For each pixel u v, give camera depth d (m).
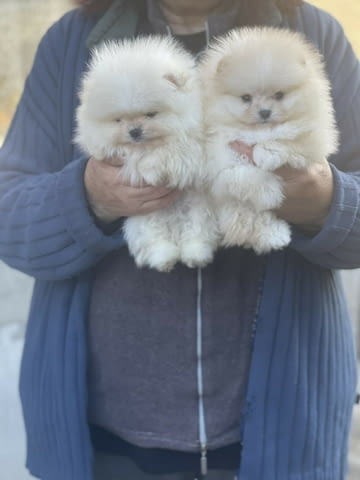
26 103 1.38
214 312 1.30
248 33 1.27
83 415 1.32
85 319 1.33
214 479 1.37
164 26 1.34
